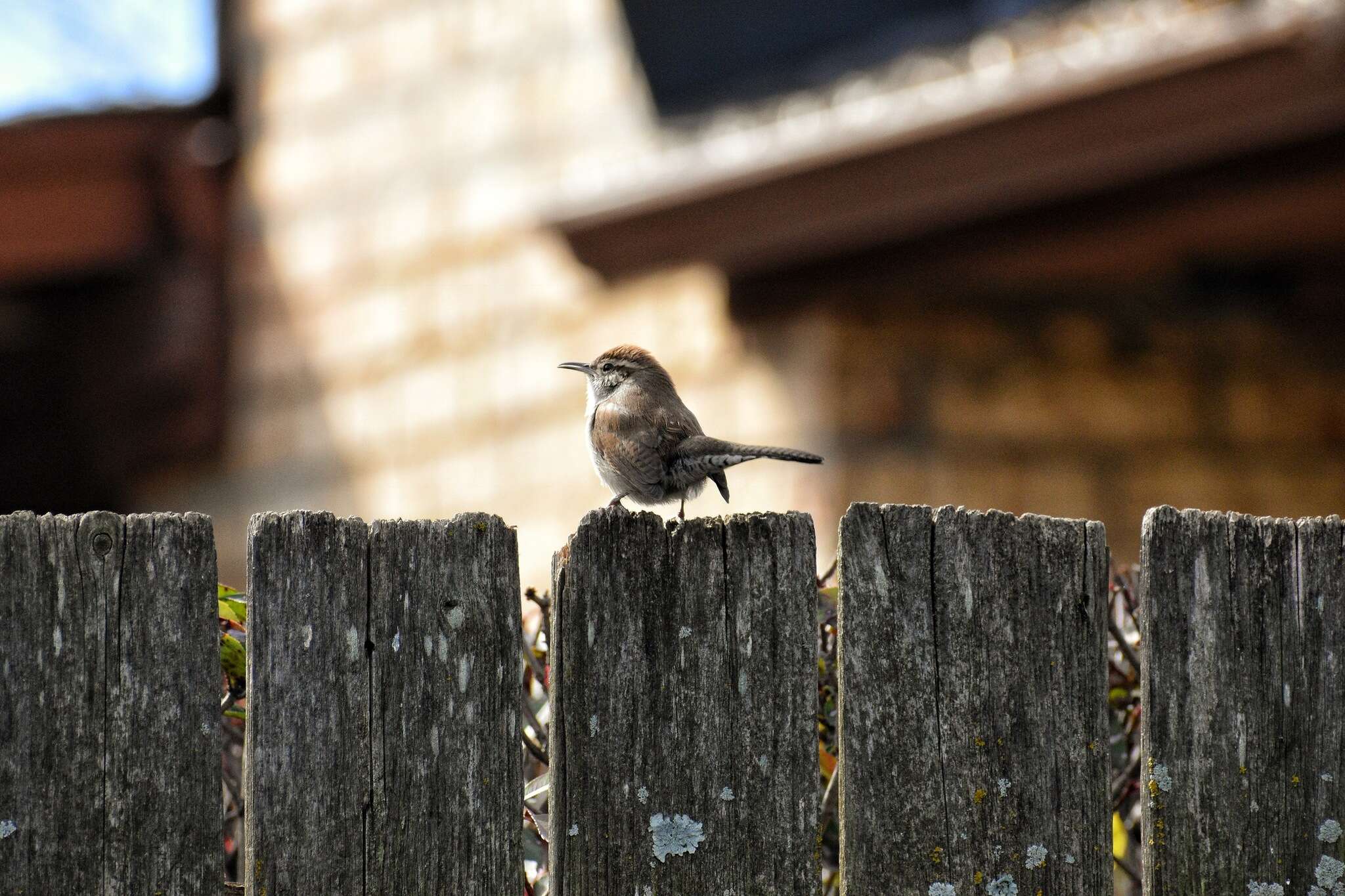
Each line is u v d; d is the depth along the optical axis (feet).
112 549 15.53
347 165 54.29
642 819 16.21
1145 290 44.39
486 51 52.13
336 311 53.72
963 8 41.93
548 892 16.39
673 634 16.44
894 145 38.50
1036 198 39.34
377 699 15.90
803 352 42.91
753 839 16.30
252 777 15.55
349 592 15.98
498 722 16.12
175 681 15.52
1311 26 33.91
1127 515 43.21
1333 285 43.78
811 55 43.98
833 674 19.12
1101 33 38.19
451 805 15.93
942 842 16.44
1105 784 16.78
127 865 15.23
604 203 41.50
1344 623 17.33
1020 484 42.93
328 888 15.56
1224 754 17.02
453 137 52.39
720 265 42.60
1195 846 16.88
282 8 55.93
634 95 48.70
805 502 42.04
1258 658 17.17
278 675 15.74
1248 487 43.86
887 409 42.57
